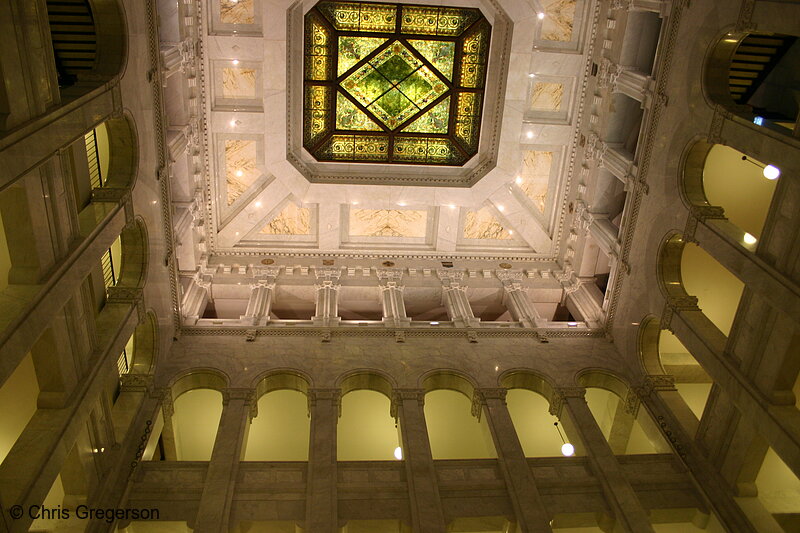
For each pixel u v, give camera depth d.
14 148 8.34
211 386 15.51
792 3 10.59
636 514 12.61
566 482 13.38
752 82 15.96
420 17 17.33
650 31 16.19
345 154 19.34
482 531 13.12
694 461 13.89
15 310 8.88
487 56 17.95
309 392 14.82
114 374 14.13
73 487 11.63
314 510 12.19
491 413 14.77
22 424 13.63
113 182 12.70
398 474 13.30
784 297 11.14
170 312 15.85
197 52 16.88
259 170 19.19
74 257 10.41
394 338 16.86
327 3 16.88
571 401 15.23
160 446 17.72
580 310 18.67
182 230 17.22
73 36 13.83
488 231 20.62
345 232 20.44
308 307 19.58
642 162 15.63
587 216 18.80
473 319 17.73
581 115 18.72
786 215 11.27
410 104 18.62
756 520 12.34
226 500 12.27
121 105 11.94
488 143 19.06
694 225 13.66
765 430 11.72
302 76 17.78
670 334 17.66
